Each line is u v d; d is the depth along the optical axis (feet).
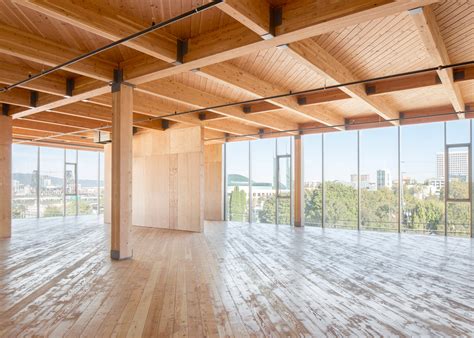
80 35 16.25
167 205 37.09
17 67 20.02
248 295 13.84
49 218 49.73
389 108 28.89
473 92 25.22
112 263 19.44
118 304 12.75
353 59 18.78
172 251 23.35
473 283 15.79
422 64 19.56
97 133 41.73
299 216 38.45
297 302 13.07
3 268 18.29
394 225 39.75
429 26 12.85
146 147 39.52
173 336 10.06
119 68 20.01
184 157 35.73
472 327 10.89
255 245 25.94
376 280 16.20
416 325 11.01
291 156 43.60
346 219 42.57
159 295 13.80
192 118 32.96
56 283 15.46
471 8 13.30
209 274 17.07
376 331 10.52
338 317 11.62
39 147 52.95
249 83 20.86
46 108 26.43
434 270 18.24
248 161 47.09
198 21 14.65
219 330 10.50
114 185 20.53
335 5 12.08
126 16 14.06
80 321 11.16
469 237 30.91
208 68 18.13
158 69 17.95
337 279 16.31
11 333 10.27
